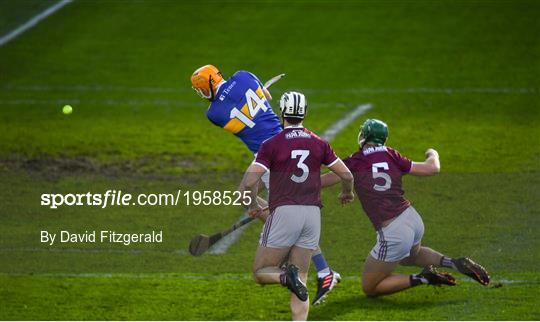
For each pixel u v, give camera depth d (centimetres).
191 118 6225
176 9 8294
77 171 5122
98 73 7194
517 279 3497
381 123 3284
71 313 3234
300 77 6975
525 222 4106
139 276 3612
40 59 7475
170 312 3238
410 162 3259
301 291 2939
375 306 3269
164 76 7112
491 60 7125
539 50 7244
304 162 3050
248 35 7756
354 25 7856
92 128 6003
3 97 6712
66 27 8044
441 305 3269
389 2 8250
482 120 6000
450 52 7294
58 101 6625
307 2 8331
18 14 8344
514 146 5441
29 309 3269
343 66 7144
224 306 3297
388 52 7356
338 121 6050
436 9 8044
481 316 3142
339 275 3422
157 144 5647
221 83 3653
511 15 7844
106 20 8144
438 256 3341
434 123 5959
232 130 3672
